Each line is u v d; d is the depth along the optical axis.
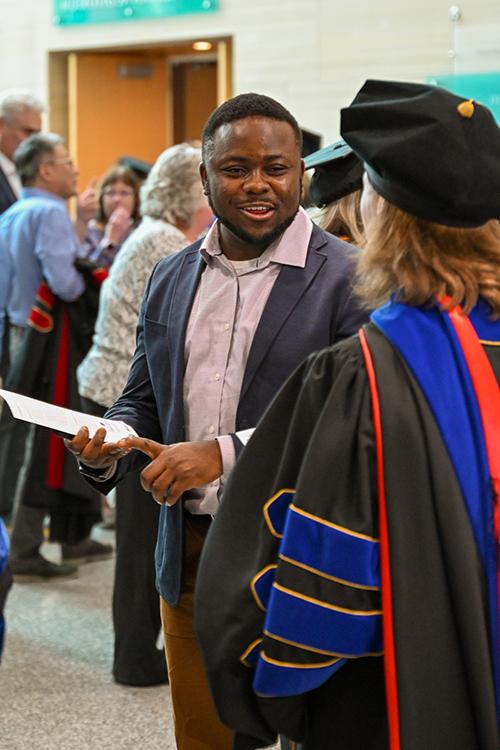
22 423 5.83
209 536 1.83
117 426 2.35
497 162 1.73
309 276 2.36
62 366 5.21
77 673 4.17
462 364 1.69
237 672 1.75
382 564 1.65
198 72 8.66
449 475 1.65
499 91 5.97
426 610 1.63
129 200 6.85
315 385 1.76
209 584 1.78
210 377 2.40
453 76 6.11
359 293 1.86
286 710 1.74
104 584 5.26
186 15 7.58
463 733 1.64
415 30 6.48
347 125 1.80
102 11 7.91
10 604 4.96
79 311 5.23
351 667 1.76
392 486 1.65
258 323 2.35
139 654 4.03
